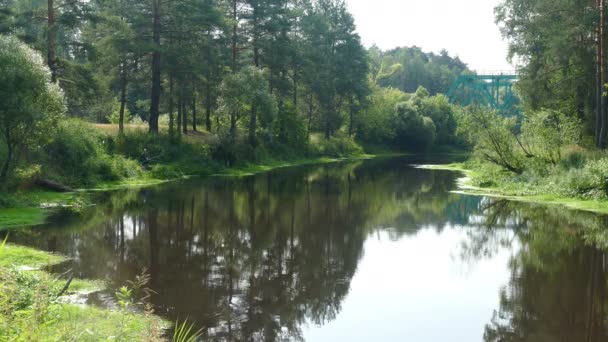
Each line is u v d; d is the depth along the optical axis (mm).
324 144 63125
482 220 20344
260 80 42000
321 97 63281
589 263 14016
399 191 29359
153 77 36594
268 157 48219
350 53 66062
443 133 86250
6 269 8180
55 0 28672
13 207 19453
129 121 49531
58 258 12961
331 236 17281
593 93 32844
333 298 11148
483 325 9766
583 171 25047
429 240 16828
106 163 28812
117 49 33562
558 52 29938
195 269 12883
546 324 9812
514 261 14250
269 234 17391
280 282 12164
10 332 6012
